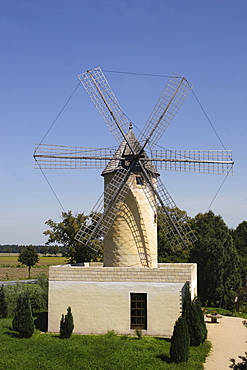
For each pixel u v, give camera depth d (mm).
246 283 54906
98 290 27922
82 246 49250
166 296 27203
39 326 30000
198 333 25219
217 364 21844
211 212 57688
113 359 21203
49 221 52562
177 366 20609
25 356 21625
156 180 32375
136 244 30609
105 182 32656
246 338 28562
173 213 32906
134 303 27641
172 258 60469
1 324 30875
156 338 26406
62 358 21281
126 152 31375
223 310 43844
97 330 27578
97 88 31891
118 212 30828
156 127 31375
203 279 49844
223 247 49719
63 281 28297
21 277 84688
